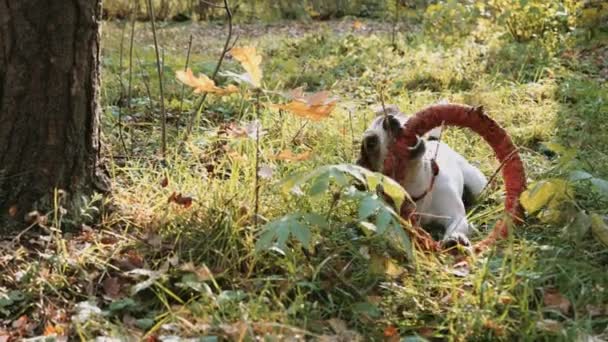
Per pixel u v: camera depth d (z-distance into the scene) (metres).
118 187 5.05
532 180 5.70
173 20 17.78
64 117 4.56
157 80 8.77
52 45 4.48
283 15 18.28
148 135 6.56
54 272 4.13
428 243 4.34
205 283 3.97
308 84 9.41
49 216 4.53
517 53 9.84
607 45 10.34
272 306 3.82
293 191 4.39
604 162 6.07
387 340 3.62
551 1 10.88
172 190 4.96
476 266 4.19
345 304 3.94
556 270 4.18
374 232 4.42
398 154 4.50
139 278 4.08
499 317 3.70
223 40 14.20
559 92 8.16
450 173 4.98
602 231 4.38
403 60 10.01
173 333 3.61
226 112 7.46
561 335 3.61
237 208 4.59
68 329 3.69
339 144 6.18
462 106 4.77
